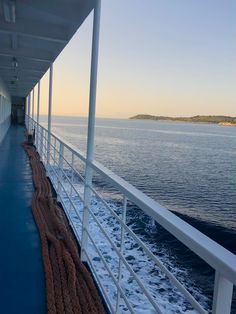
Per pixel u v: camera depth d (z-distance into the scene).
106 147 48.47
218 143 74.19
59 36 4.91
